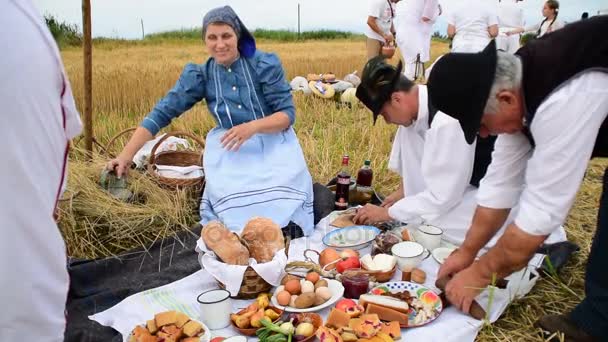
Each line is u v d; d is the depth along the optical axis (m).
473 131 2.04
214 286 2.96
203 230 2.79
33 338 1.62
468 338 2.53
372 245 3.20
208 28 3.75
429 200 3.21
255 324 2.43
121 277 3.22
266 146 3.90
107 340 2.54
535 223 2.14
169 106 4.04
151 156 4.12
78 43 14.24
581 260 3.43
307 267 2.88
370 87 3.16
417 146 3.46
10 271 1.49
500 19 9.48
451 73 2.07
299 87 9.25
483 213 2.60
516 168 2.49
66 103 1.63
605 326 2.39
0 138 1.39
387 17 8.34
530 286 2.98
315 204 3.97
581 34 1.95
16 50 1.39
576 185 2.05
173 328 2.34
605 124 2.00
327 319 2.46
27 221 1.48
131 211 3.76
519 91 1.98
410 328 2.50
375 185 4.70
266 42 26.36
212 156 3.87
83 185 3.86
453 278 2.61
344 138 5.90
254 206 3.55
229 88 3.99
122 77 9.12
